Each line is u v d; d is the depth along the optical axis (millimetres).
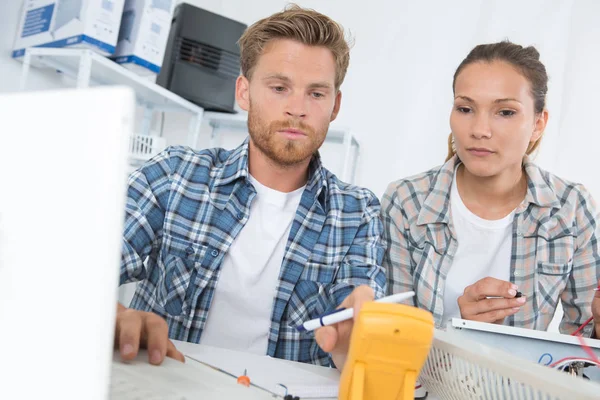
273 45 1029
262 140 1050
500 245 1299
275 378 686
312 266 1104
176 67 2184
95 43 1731
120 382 519
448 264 1277
